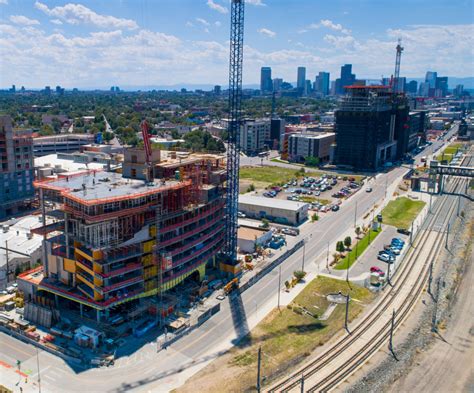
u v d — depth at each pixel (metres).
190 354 126.44
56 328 136.12
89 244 133.25
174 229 152.75
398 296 166.12
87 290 139.00
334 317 148.88
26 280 150.38
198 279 170.62
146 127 160.75
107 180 159.50
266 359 124.12
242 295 163.12
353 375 120.31
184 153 195.00
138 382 114.06
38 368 118.88
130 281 139.25
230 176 181.25
